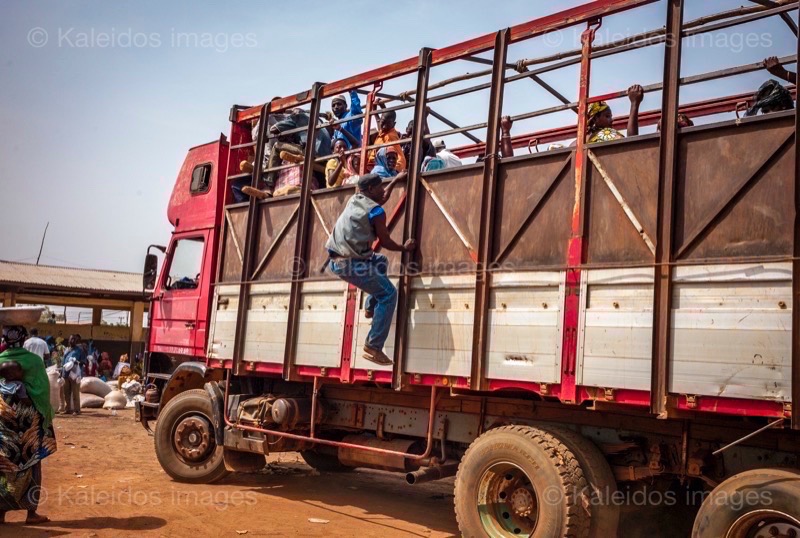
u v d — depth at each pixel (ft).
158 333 28.48
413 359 18.30
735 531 13.01
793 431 13.91
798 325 12.21
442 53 18.93
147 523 19.30
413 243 18.67
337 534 19.04
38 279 85.56
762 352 12.59
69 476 26.27
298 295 21.74
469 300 17.25
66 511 20.40
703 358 13.28
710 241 13.70
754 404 12.66
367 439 21.70
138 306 94.32
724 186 13.65
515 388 16.26
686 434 15.30
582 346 14.98
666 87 14.58
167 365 28.96
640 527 16.90
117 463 29.63
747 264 12.97
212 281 26.16
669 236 14.03
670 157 14.29
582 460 15.83
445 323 17.69
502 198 17.17
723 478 14.83
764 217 13.08
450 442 20.04
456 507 17.16
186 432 25.72
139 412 28.55
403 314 18.66
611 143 15.29
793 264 12.39
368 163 22.58
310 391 23.41
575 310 15.28
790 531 12.48
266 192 23.57
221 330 24.44
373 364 19.04
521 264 16.55
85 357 64.90
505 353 16.35
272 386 24.59
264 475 28.09
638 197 14.78
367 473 29.53
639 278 14.35
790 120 12.96
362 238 18.31
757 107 15.80
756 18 13.52
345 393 22.45
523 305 16.25
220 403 24.79
